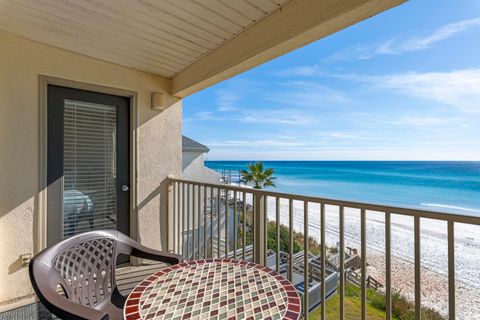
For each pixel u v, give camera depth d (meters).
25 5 1.79
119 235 1.60
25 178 2.27
